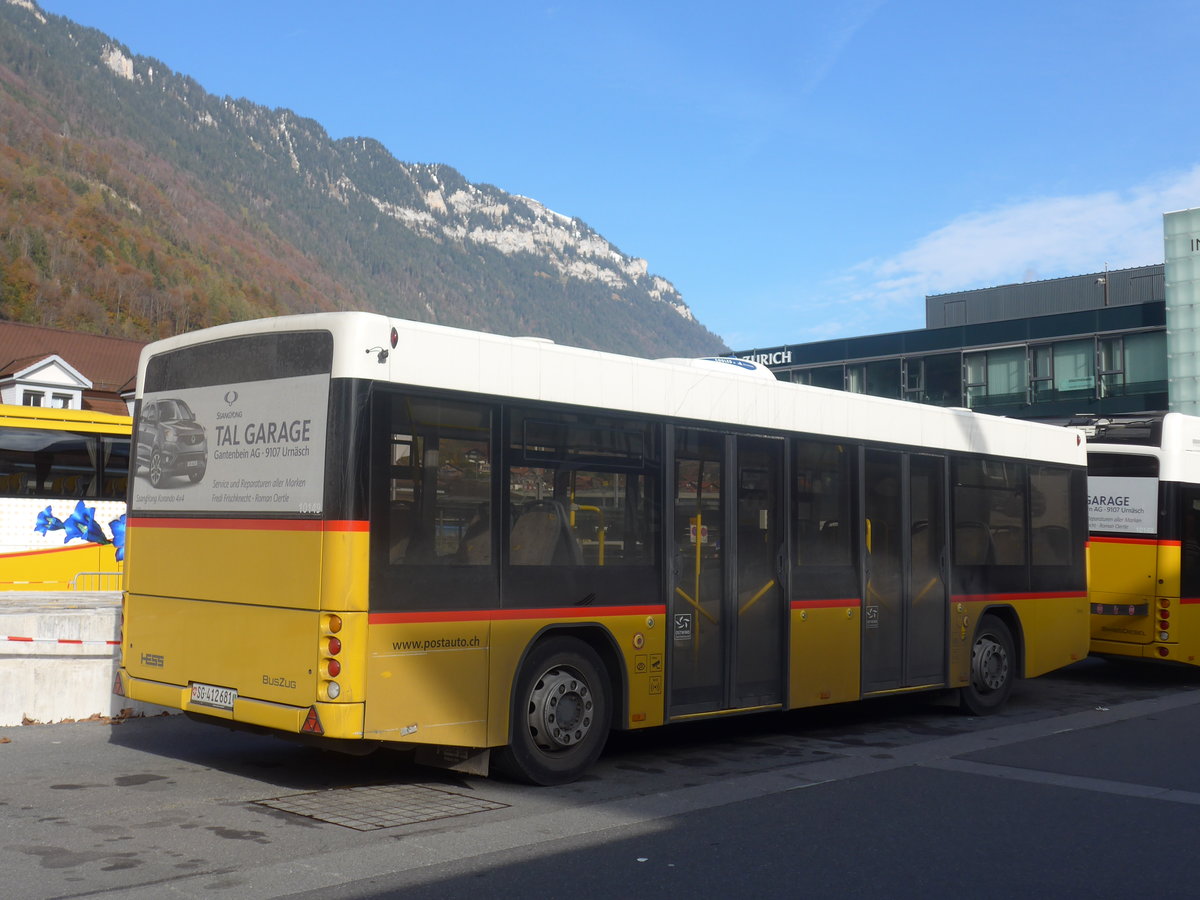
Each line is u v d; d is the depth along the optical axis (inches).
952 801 324.8
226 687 313.7
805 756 396.5
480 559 318.7
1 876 233.0
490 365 326.3
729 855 262.7
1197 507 638.5
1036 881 247.4
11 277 4968.0
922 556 478.3
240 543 313.9
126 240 6117.1
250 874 237.1
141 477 349.7
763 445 411.8
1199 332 1819.6
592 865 251.1
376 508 295.7
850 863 258.7
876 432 460.8
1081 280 2447.1
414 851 258.2
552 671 339.3
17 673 416.2
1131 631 632.4
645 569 365.7
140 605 344.2
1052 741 434.0
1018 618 526.3
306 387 303.3
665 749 406.9
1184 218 1841.8
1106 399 1962.4
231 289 6402.6
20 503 778.8
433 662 305.1
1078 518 570.9
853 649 442.0
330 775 341.4
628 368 366.6
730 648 393.1
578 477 348.2
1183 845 279.0
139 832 270.4
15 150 6471.5
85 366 2491.4
